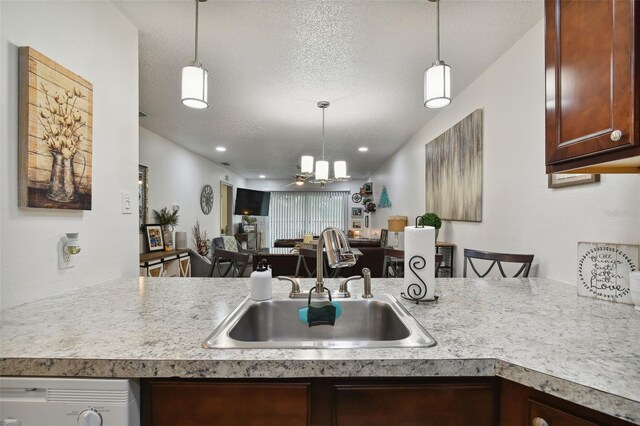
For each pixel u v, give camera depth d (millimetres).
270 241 9891
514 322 918
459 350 723
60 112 1224
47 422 687
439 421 721
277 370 686
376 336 1159
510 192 2082
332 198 9875
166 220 4316
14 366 687
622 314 1002
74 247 1271
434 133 3561
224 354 707
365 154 5715
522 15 1739
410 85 2666
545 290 1352
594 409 567
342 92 2832
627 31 807
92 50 1452
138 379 724
